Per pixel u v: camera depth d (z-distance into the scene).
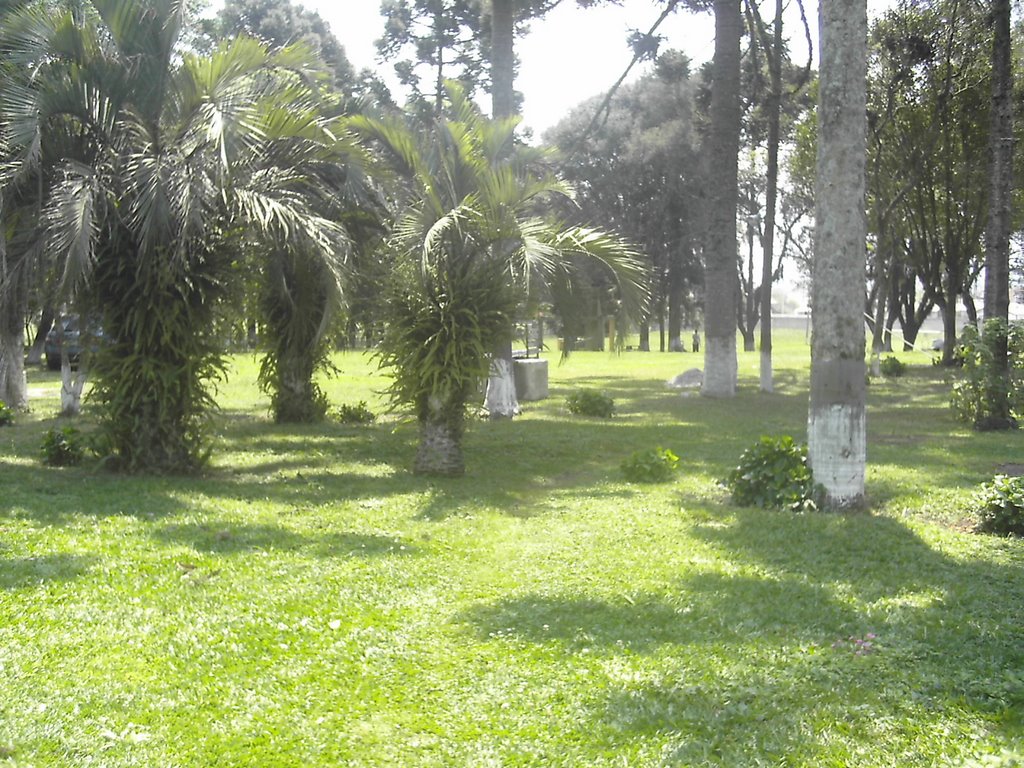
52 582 6.69
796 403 22.92
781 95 26.25
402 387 12.11
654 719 4.82
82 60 11.16
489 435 16.33
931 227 36.78
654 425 18.23
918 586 7.19
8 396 18.27
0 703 4.78
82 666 5.30
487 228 11.63
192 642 5.70
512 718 4.86
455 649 5.81
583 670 5.46
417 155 12.59
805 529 9.07
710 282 24.62
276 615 6.24
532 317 12.52
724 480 11.30
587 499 10.86
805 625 6.25
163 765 4.28
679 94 46.31
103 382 11.60
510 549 8.40
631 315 12.56
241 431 16.39
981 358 17.86
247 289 13.07
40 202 11.00
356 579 7.15
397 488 11.29
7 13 12.52
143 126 11.30
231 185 11.36
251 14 42.19
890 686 5.19
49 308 12.08
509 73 20.64
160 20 11.19
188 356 11.55
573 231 12.09
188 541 8.12
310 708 4.93
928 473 12.34
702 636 6.02
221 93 11.44
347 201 14.24
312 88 13.00
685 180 46.66
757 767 4.32
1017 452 14.49
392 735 4.68
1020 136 28.89
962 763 4.32
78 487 10.41
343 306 11.98
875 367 33.09
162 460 11.79
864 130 10.07
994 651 5.74
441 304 11.80
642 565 7.77
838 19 9.92
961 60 27.53
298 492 10.88
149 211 10.50
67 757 4.30
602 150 47.94
